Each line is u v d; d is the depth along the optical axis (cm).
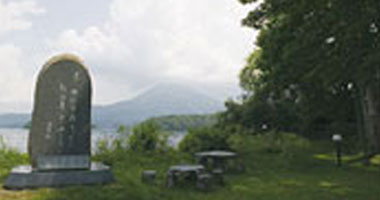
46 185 859
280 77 1792
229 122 3062
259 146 1970
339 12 1093
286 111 3039
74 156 935
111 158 1367
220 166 1288
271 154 1838
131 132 1555
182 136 1705
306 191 953
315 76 1351
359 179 1162
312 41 1220
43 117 940
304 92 2656
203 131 1709
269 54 1650
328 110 2900
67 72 972
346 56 1183
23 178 854
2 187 859
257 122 3050
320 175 1246
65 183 873
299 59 1310
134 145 1520
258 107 3059
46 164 892
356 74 1202
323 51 1241
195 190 945
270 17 1486
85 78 986
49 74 959
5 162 1169
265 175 1234
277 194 912
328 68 1230
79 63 983
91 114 982
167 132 1669
